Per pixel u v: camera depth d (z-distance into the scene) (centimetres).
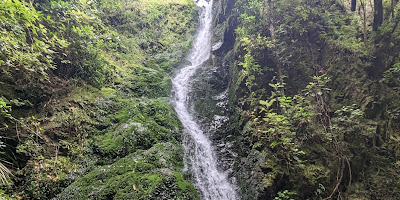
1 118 408
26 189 368
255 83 647
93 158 464
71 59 608
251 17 746
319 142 495
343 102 522
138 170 428
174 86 841
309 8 687
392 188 405
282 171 463
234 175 532
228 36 987
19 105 449
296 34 667
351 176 447
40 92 507
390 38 513
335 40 608
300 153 480
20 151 396
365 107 485
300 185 447
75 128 498
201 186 489
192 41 1183
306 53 635
